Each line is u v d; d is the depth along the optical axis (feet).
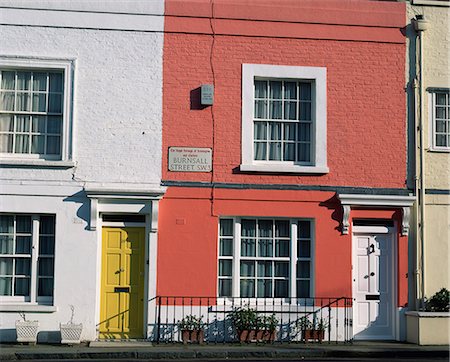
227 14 50.72
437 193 51.83
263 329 48.32
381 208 50.93
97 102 49.47
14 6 49.08
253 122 50.93
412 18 52.31
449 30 52.85
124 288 49.11
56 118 49.75
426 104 52.31
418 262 50.90
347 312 50.06
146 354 43.88
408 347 47.44
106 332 48.67
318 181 50.67
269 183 50.29
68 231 48.44
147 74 50.01
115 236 49.44
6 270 48.73
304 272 50.75
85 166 48.96
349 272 50.37
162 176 49.49
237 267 50.06
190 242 49.34
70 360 42.88
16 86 49.60
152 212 48.78
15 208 48.21
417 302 50.60
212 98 49.98
